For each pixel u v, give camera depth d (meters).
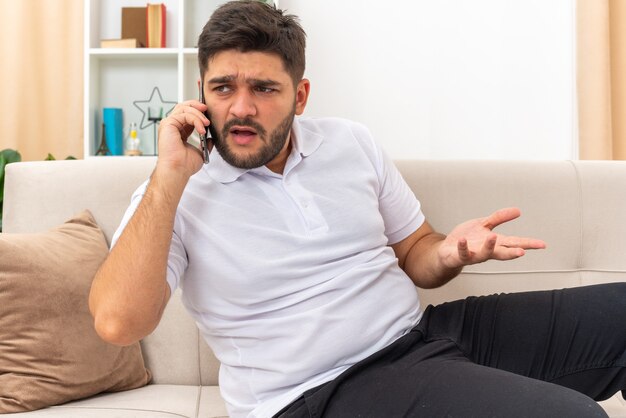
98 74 3.32
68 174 1.70
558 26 3.17
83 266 1.52
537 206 1.72
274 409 1.17
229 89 1.22
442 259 1.34
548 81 3.19
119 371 1.53
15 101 3.37
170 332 1.65
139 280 1.13
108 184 1.70
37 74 3.41
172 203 1.17
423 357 1.17
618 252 1.72
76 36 3.42
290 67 1.24
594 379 1.24
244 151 1.23
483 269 1.69
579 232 1.72
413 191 1.71
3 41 3.37
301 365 1.18
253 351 1.23
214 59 1.22
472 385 1.04
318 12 3.23
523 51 3.19
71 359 1.43
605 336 1.23
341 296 1.24
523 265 1.70
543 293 1.32
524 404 0.97
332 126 1.43
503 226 1.71
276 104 1.23
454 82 3.22
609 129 3.04
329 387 1.13
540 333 1.26
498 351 1.27
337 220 1.29
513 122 3.21
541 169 1.75
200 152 1.24
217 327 1.25
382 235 1.37
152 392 1.55
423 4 3.21
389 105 3.24
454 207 1.70
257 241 1.24
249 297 1.22
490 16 3.19
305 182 1.31
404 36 3.22
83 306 1.48
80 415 1.32
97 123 3.30
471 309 1.32
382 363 1.18
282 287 1.23
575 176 1.75
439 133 3.24
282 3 3.23
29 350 1.40
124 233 1.17
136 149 3.26
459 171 1.73
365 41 3.23
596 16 3.03
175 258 1.23
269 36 1.20
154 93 3.34
